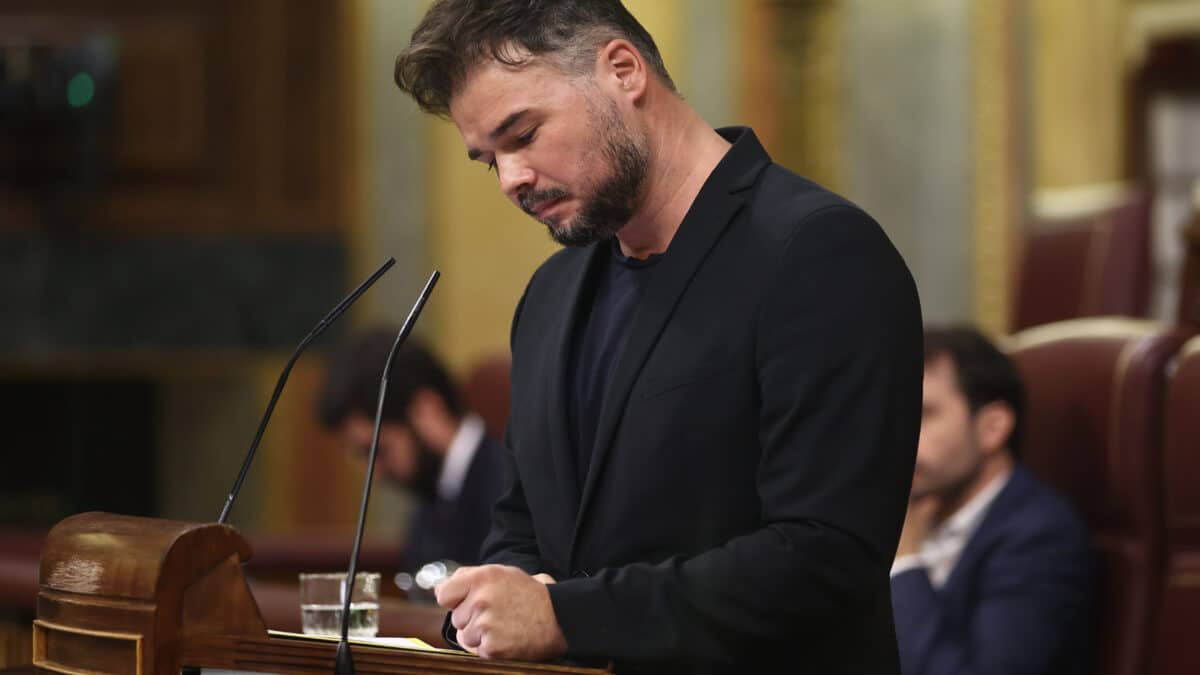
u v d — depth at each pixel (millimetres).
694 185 6887
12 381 23203
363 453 14289
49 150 21672
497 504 7680
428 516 14391
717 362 6488
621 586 6156
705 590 6125
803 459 6227
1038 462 11664
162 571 5969
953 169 21828
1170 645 10453
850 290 6348
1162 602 10578
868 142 21938
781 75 21750
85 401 23156
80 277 21922
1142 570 10719
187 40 21984
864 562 6160
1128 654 10703
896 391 6309
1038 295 17000
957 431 11273
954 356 11320
